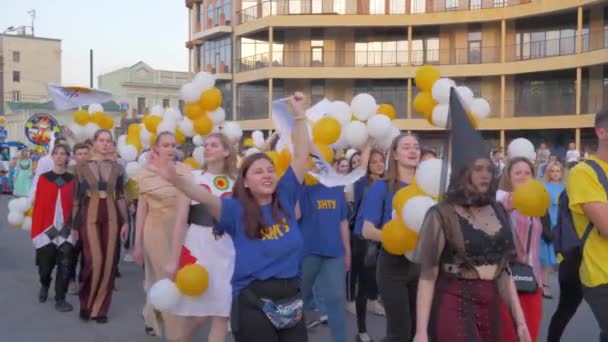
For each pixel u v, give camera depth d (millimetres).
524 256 5262
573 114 36875
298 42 42594
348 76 41000
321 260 6105
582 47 36062
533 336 5266
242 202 4191
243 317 4133
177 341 5922
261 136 10664
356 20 40781
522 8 37531
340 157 8281
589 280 4609
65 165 8500
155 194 6641
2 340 7125
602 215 4410
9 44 75875
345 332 6086
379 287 5461
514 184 5789
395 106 41312
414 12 41000
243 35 44062
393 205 5211
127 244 12273
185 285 5184
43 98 75938
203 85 8383
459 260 3898
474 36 40062
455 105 4156
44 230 8492
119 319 8047
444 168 4230
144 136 9641
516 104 38781
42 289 8914
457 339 3865
